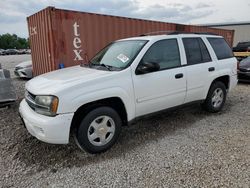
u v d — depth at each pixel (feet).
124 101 11.64
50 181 9.34
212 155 10.96
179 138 12.98
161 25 31.12
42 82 11.35
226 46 18.01
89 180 9.34
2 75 17.48
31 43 26.71
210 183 8.90
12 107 18.51
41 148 11.90
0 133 13.66
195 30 38.04
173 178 9.29
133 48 13.12
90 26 23.29
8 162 10.76
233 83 18.02
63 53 21.68
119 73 11.52
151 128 14.49
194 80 14.75
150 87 12.54
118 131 11.82
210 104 16.55
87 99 10.41
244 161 10.36
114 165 10.36
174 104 14.08
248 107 18.89
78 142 11.01
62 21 21.22
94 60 14.49
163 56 13.42
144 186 8.87
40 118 10.08
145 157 10.98
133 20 27.35
